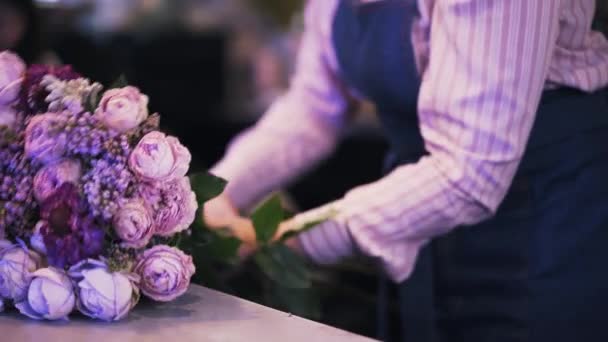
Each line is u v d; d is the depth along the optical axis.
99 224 0.90
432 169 1.20
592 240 1.33
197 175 1.08
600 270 1.34
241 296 1.37
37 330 0.88
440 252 1.43
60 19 2.71
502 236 1.36
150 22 3.24
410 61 1.32
